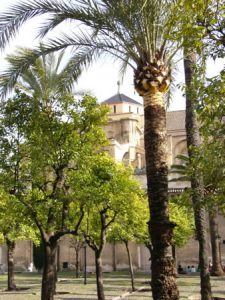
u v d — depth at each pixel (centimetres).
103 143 1589
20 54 1417
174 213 3089
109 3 1145
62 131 1466
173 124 5903
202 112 958
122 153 5756
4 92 1418
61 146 1454
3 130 1445
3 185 1426
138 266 5144
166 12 1105
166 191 1093
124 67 1541
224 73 934
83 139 1505
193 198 1262
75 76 1464
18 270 5509
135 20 1120
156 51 1136
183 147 5791
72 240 4353
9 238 2494
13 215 1534
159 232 1071
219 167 1073
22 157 1445
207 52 916
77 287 2839
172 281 1055
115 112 6450
